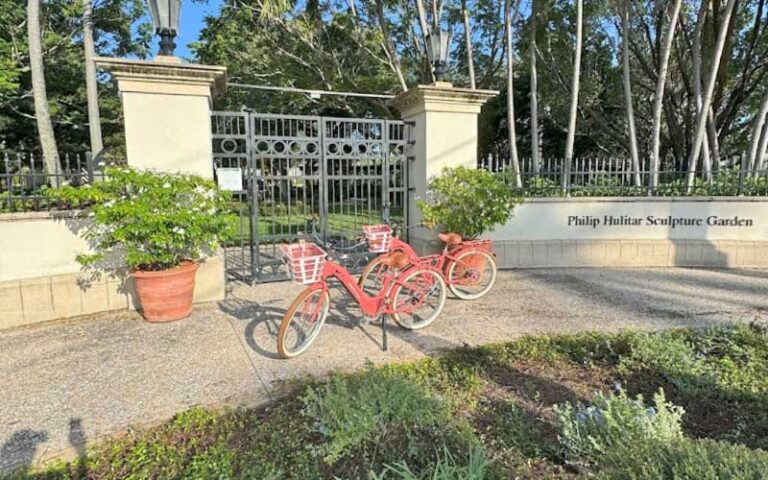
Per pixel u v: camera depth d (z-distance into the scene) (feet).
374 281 19.84
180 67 15.84
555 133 67.15
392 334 14.14
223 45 45.83
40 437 8.73
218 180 19.27
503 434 8.56
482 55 52.75
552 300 17.70
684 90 44.11
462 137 21.65
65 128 57.93
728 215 23.13
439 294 15.30
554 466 7.64
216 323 15.15
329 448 7.70
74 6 45.80
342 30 45.09
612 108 54.90
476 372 11.34
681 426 8.86
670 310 16.29
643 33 45.78
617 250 23.31
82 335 14.07
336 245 20.76
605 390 10.39
